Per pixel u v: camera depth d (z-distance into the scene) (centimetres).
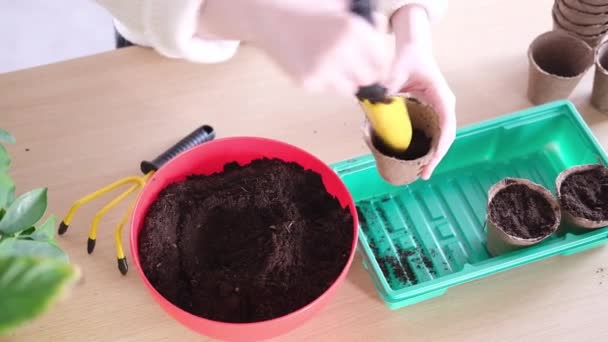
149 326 100
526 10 126
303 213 101
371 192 114
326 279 96
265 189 101
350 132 115
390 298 100
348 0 84
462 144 114
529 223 106
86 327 100
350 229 99
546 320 101
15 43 187
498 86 119
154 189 101
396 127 93
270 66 120
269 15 84
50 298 45
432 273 107
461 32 124
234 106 117
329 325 101
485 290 103
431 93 102
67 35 189
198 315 95
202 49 98
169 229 99
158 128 115
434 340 100
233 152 104
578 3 114
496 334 100
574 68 117
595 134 115
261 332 92
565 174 109
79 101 117
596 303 102
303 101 117
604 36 118
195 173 105
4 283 46
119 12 96
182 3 91
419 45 103
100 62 120
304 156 103
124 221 103
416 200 114
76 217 107
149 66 120
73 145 113
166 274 97
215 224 100
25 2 196
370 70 84
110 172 111
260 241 98
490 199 108
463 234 110
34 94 117
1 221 86
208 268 97
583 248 106
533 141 117
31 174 110
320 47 82
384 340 100
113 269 104
